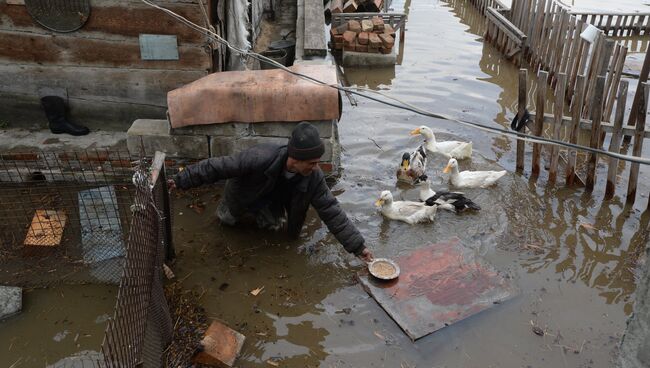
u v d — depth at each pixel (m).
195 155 6.60
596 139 6.68
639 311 2.71
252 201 5.36
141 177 4.24
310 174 4.94
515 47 11.97
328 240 5.89
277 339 4.66
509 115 9.47
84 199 5.40
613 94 8.61
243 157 4.94
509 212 6.56
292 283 5.28
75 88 7.05
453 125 8.93
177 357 4.39
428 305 4.98
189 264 5.47
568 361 4.50
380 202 6.21
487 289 5.22
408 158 7.02
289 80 6.44
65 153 6.32
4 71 6.93
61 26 6.64
